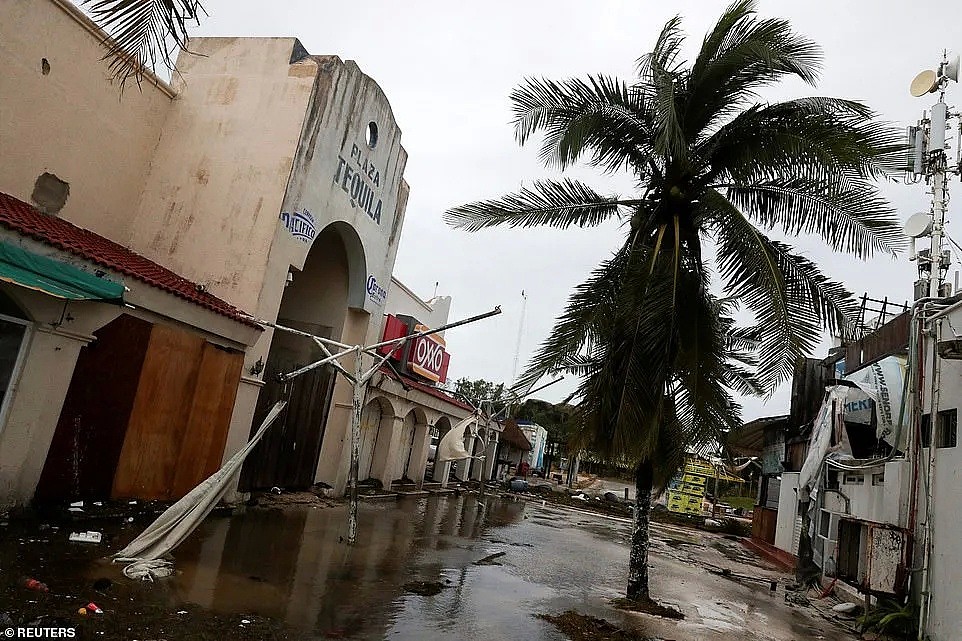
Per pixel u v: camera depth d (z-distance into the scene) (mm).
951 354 8031
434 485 25875
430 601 7730
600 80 9820
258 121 13148
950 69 10242
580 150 9961
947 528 8641
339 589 7652
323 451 17219
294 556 9094
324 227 14766
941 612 8453
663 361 8844
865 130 8664
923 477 9602
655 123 9250
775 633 8914
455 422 27672
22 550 6793
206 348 11094
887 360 11883
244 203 12719
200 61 13812
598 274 9969
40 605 5324
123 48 4090
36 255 7477
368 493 18438
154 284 9484
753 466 39531
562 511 27109
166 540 7504
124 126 12250
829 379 17625
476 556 11680
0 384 7824
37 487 8438
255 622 5910
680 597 10789
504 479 39094
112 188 12164
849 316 8758
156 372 10164
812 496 13875
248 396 12469
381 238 18250
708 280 10250
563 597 9234
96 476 9383
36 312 8008
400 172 19062
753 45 8617
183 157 13172
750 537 25484
